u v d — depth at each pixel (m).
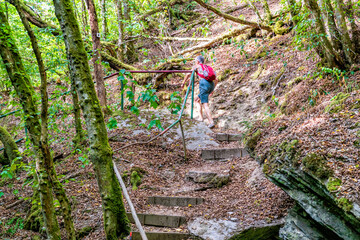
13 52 2.62
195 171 4.58
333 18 4.34
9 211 4.52
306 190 2.59
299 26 4.38
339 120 2.96
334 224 2.29
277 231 3.05
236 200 3.75
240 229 3.10
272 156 2.98
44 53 6.01
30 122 2.48
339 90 4.16
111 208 2.43
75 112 5.56
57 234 2.38
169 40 10.80
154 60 10.07
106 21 11.05
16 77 2.50
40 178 2.32
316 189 2.44
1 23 2.68
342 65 4.34
